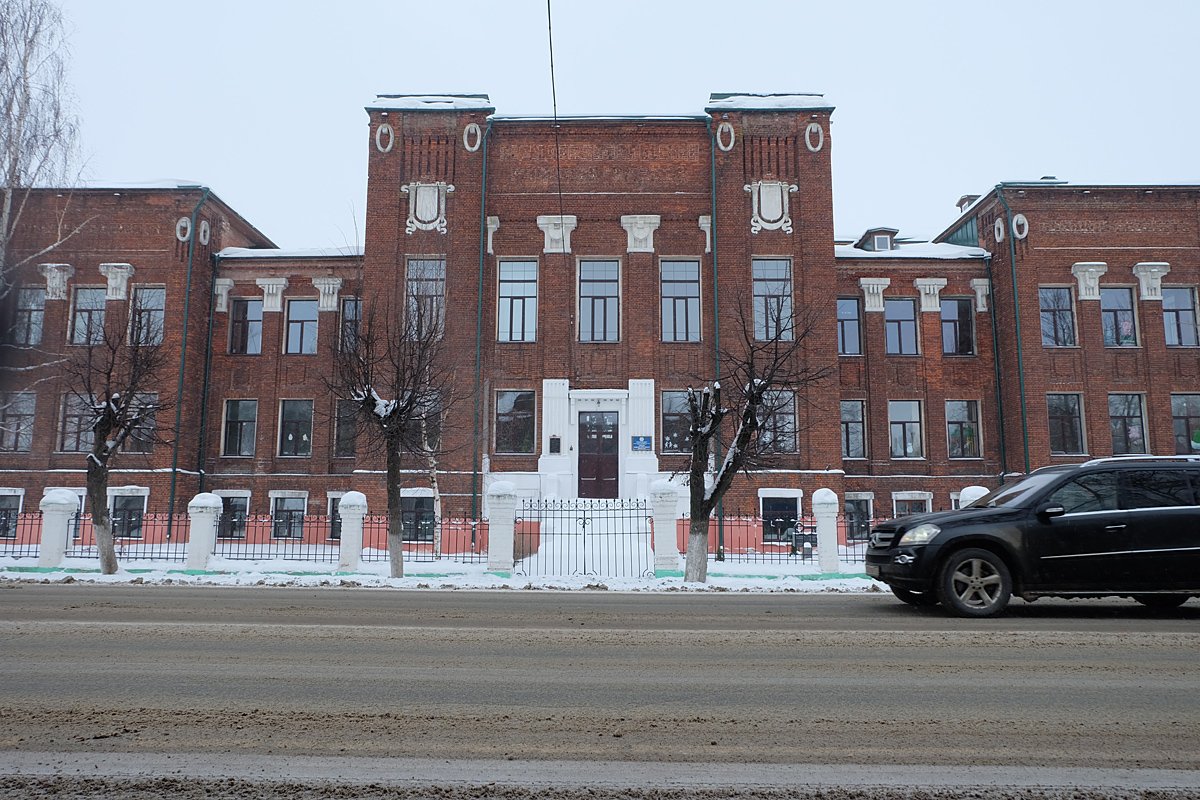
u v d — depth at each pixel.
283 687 6.21
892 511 31.61
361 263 32.34
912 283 33.00
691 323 29.78
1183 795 4.19
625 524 23.73
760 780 4.37
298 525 31.50
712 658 7.33
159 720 5.37
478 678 6.54
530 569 20.27
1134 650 7.68
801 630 8.88
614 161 30.12
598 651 7.64
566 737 5.06
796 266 29.31
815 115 30.00
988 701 5.87
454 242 29.31
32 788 4.23
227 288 32.75
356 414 23.45
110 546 17.92
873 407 32.16
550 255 29.56
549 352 29.11
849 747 4.89
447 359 26.28
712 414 17.69
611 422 29.11
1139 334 31.14
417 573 17.94
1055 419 30.88
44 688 6.16
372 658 7.28
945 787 4.29
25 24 26.36
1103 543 9.77
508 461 28.80
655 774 4.45
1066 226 31.41
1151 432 30.53
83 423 30.02
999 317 32.34
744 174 29.75
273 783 4.31
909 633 8.64
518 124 30.06
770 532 27.77
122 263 30.81
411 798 4.13
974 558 9.90
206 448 31.84
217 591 13.21
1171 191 31.45
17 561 19.84
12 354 30.19
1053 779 4.39
